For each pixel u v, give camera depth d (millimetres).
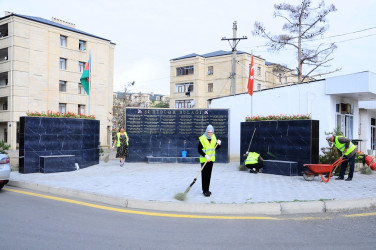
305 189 8117
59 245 4238
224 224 5387
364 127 20641
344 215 6047
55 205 6656
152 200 6586
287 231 5000
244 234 4832
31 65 33688
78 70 38062
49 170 10992
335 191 7812
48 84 35031
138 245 4285
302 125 11102
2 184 8156
